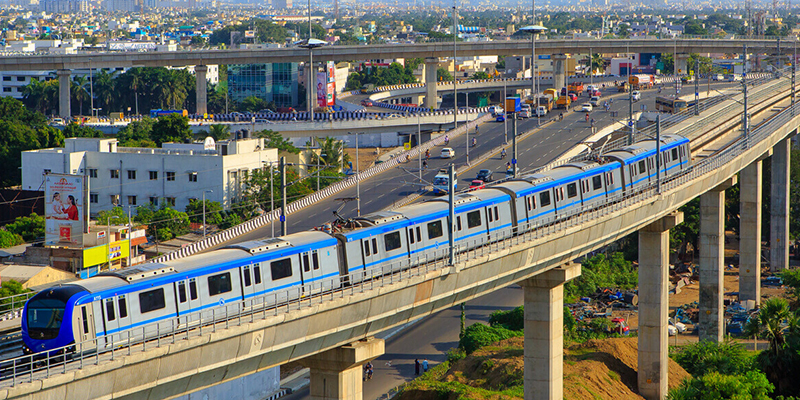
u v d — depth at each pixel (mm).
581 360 87938
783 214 134375
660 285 85312
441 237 62719
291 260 52844
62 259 97125
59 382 39188
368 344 55500
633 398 83375
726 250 149000
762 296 123438
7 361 39031
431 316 107500
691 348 95000
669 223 84625
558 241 68750
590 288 117562
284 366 89438
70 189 97625
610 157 84688
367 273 57344
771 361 76375
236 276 49969
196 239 116000
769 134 114500
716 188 101750
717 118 145875
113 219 112500
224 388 74938
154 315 45938
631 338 95125
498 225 68000
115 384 41938
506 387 80625
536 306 71188
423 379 83625
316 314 50562
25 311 43594
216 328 46438
